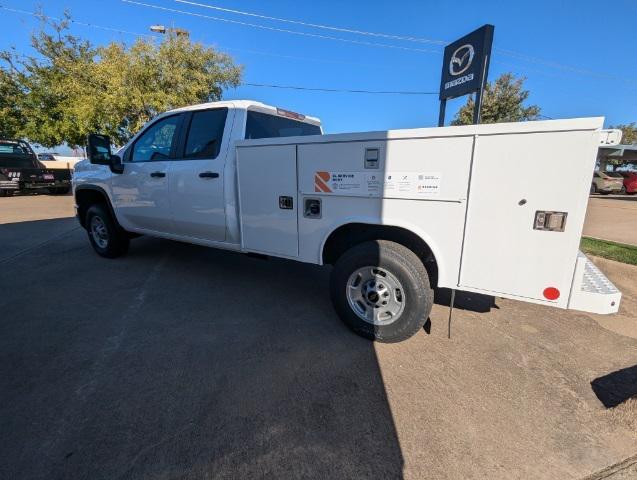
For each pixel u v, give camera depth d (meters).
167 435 1.94
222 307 3.61
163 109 16.48
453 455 1.84
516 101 20.42
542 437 1.97
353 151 2.67
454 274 2.51
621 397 2.29
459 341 2.97
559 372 2.56
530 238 2.23
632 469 1.78
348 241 3.13
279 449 1.86
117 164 4.48
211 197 3.68
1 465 1.74
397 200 2.58
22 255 5.51
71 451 1.83
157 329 3.13
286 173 3.05
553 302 2.27
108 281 4.33
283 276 4.57
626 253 5.02
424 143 2.41
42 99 18.84
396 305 2.80
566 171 2.07
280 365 2.61
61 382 2.38
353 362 2.65
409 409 2.17
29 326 3.17
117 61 16.02
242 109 3.59
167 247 5.99
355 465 1.78
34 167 14.15
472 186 2.32
